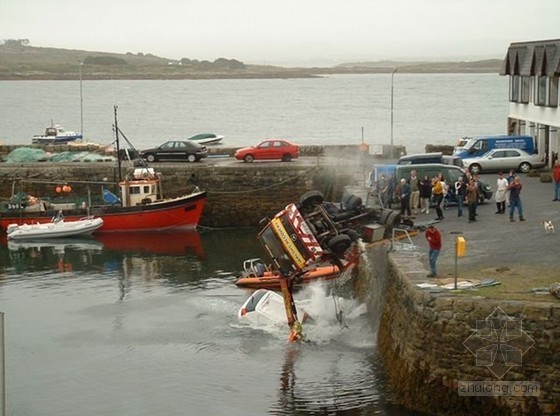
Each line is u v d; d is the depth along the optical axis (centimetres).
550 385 1952
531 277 2262
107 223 4634
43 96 18725
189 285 3466
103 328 2916
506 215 3306
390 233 2975
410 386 2120
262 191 4816
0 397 1527
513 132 5159
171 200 4616
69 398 2336
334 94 19338
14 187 4912
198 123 11319
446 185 3519
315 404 2222
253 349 2652
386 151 5238
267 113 13150
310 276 3198
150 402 2289
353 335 2725
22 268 3856
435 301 2052
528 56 4728
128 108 14650
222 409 2227
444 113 12800
